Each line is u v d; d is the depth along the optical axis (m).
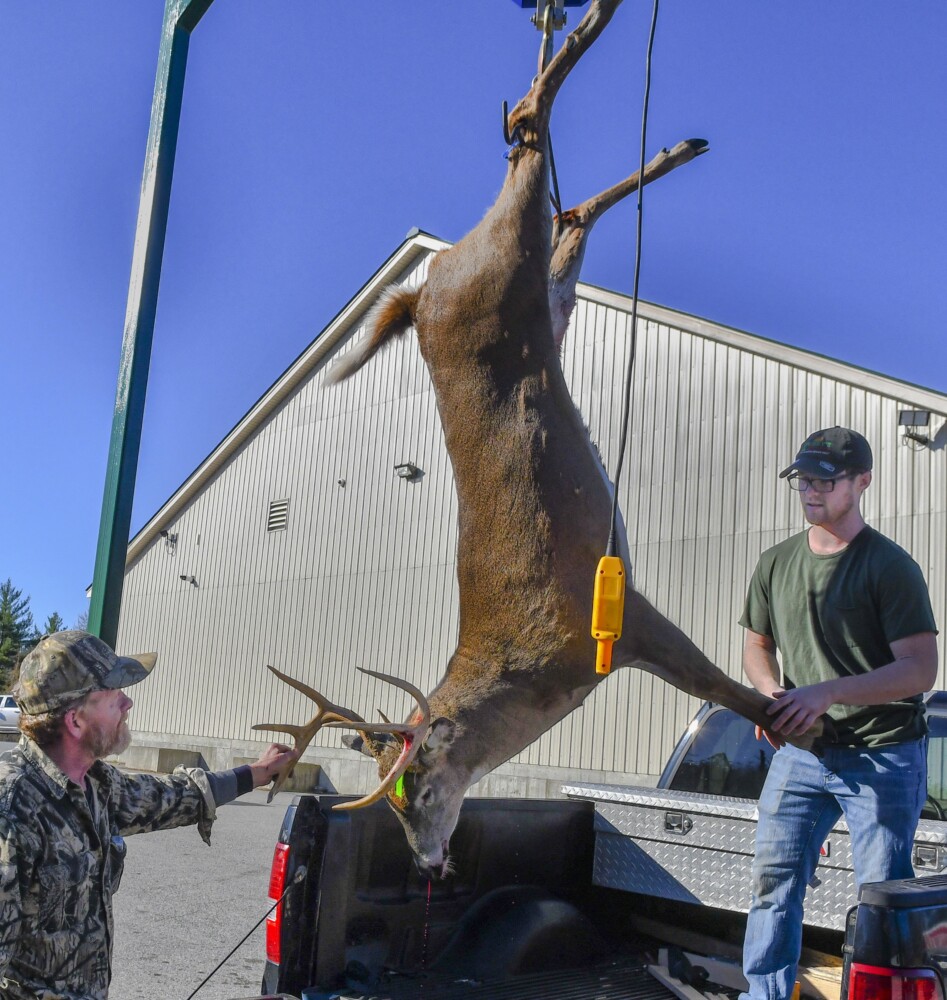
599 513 3.64
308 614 22.17
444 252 4.12
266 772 3.03
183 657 25.08
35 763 2.43
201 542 25.34
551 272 4.20
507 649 3.67
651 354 16.53
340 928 3.33
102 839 2.48
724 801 3.97
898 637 3.31
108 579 3.78
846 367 14.11
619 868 4.13
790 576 3.61
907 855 3.24
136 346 3.91
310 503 22.72
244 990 5.95
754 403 15.18
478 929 3.79
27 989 2.31
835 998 3.51
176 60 4.08
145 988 5.92
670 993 3.62
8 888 2.26
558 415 3.69
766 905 3.45
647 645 3.56
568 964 3.87
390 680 3.32
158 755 24.00
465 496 3.79
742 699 3.53
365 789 20.31
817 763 3.39
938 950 2.42
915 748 3.30
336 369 4.47
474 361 3.78
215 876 9.76
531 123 3.75
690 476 15.66
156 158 4.03
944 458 13.03
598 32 3.65
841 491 3.41
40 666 2.44
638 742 15.85
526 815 4.07
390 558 20.72
